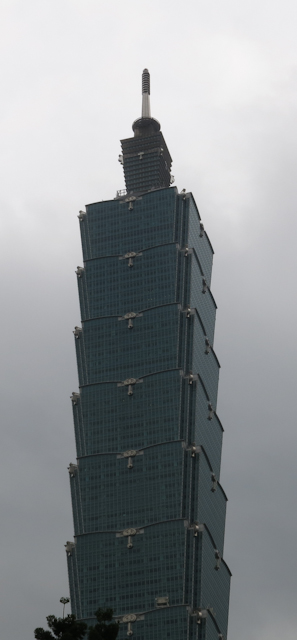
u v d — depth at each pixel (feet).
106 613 545.44
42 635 529.86
